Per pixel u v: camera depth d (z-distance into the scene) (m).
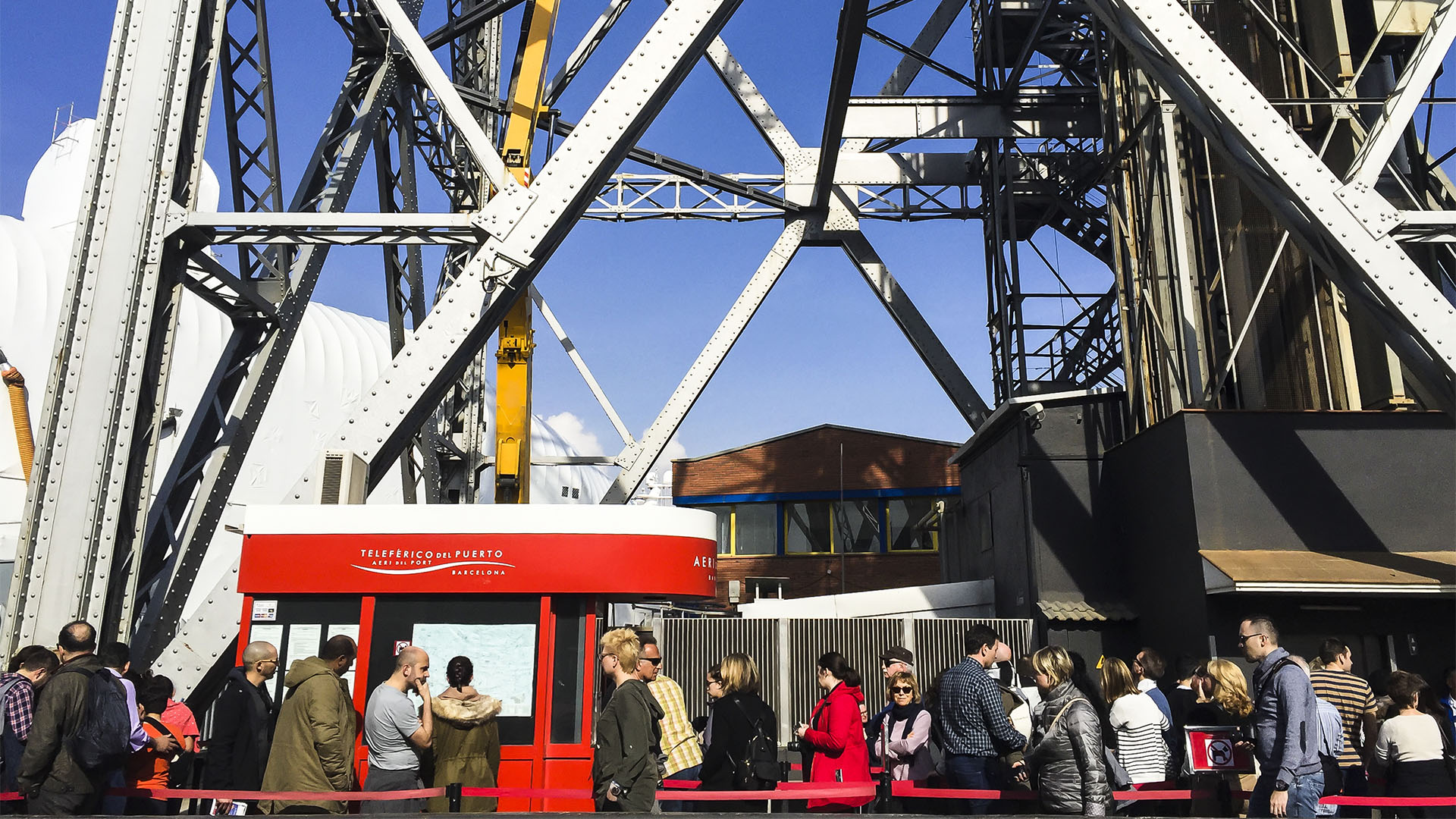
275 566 8.66
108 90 10.20
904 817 6.65
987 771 7.41
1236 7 17.72
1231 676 6.99
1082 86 24.12
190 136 10.56
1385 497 14.02
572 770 8.30
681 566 8.88
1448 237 10.77
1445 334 10.40
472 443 21.53
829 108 20.25
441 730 7.07
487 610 8.62
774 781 7.64
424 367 10.12
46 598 9.16
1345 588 12.52
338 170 13.19
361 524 8.74
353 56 14.87
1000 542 19.55
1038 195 24.86
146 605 10.05
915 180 25.25
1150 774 7.53
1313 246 11.45
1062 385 24.64
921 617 17.72
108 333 9.71
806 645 17.72
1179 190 16.45
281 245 11.10
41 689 7.13
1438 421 14.23
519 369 18.75
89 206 9.93
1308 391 15.70
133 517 9.77
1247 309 16.72
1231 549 13.85
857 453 34.75
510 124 16.80
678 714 8.82
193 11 10.46
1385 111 10.95
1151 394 17.25
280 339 11.37
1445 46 10.84
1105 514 17.48
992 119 23.52
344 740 6.77
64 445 9.44
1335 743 6.94
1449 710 8.02
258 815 6.63
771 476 35.09
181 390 39.53
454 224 10.48
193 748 8.29
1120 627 16.36
